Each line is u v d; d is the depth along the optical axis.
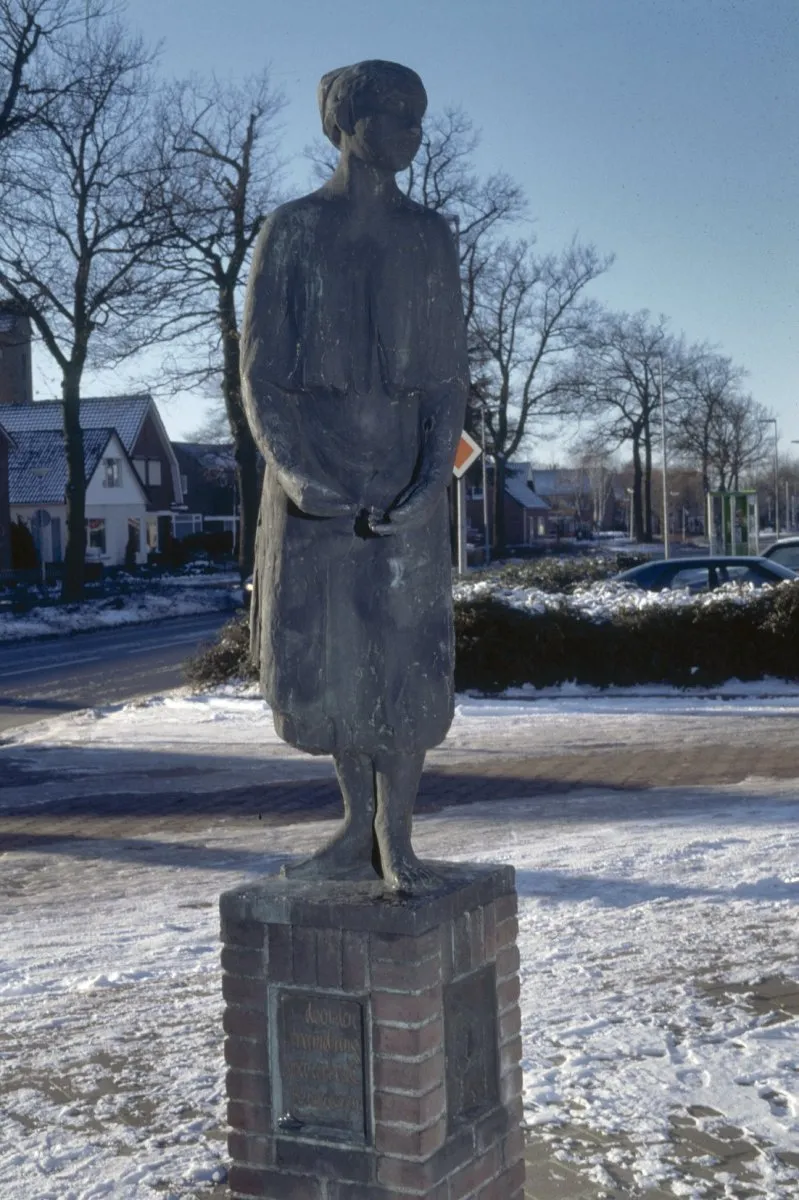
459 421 4.06
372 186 4.02
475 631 18.16
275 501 4.06
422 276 4.03
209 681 20.14
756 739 14.33
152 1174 4.76
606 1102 5.23
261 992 3.90
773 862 8.73
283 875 4.13
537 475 170.88
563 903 8.01
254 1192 3.92
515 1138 4.15
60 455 74.50
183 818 11.46
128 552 78.12
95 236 39.38
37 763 14.78
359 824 4.16
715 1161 4.73
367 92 3.90
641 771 12.70
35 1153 4.96
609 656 18.14
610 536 134.00
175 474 85.75
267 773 13.53
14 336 42.62
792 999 6.32
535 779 12.47
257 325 4.02
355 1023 3.79
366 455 4.03
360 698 3.98
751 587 18.77
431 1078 3.77
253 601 4.21
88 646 33.91
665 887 8.26
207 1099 5.45
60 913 8.52
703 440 84.06
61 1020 6.45
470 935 3.96
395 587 3.97
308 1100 3.86
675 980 6.63
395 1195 3.75
